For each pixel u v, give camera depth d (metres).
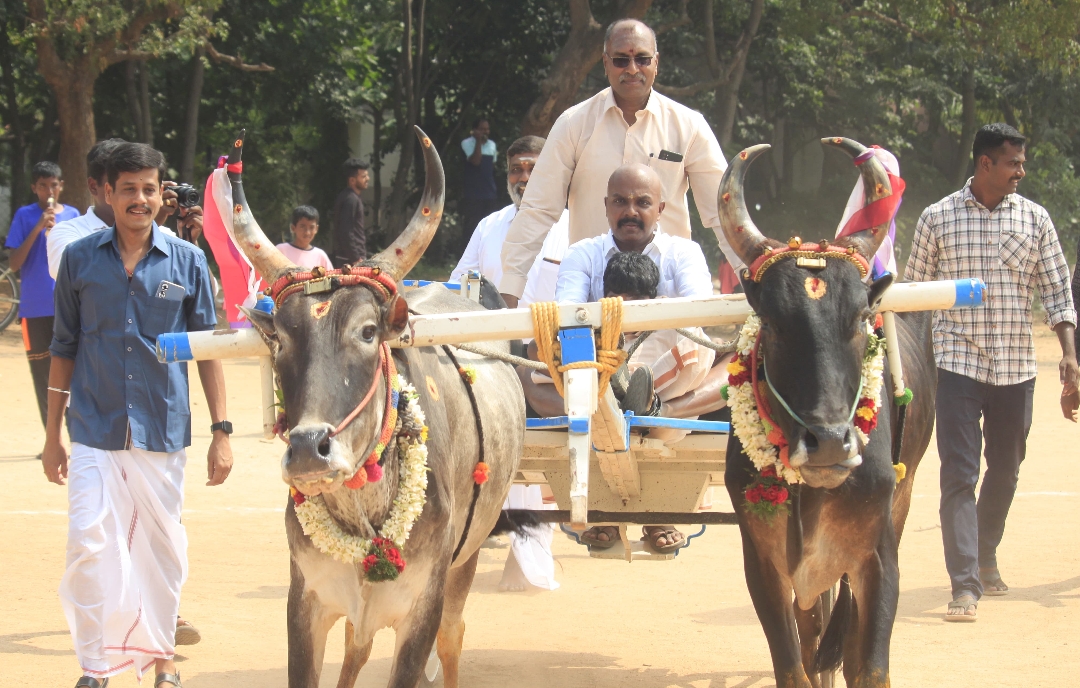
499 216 7.87
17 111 23.14
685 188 6.38
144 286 4.55
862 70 25.97
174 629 4.60
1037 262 6.49
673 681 5.12
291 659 3.85
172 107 24.61
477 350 4.45
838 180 27.52
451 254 26.30
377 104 26.91
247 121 25.61
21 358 15.19
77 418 4.52
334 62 25.28
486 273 7.79
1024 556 7.33
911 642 5.61
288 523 3.88
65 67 15.65
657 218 5.52
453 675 4.85
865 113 26.23
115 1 15.01
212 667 5.17
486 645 5.67
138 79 23.64
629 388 4.72
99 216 6.14
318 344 3.35
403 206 27.80
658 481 5.10
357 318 3.41
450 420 4.19
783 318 3.74
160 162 4.61
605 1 24.73
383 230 26.59
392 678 3.83
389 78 27.73
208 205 4.15
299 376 3.33
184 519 8.14
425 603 3.92
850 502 4.07
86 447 4.48
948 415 6.32
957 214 6.54
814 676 4.86
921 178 27.02
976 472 6.25
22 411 11.69
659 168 6.24
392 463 3.72
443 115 27.38
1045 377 15.73
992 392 6.42
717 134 21.97
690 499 5.10
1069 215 24.19
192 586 6.55
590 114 6.28
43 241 8.19
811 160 29.42
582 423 3.95
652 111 6.23
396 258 3.71
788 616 4.25
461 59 26.38
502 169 26.64
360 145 29.23
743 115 27.41
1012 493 6.53
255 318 3.55
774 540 4.17
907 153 27.86
